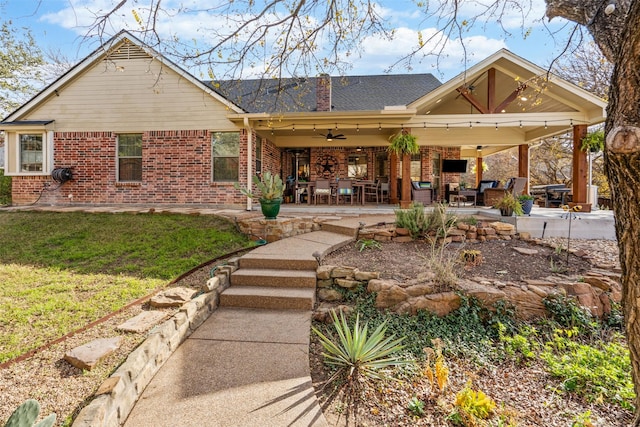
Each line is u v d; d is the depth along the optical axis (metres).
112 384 2.21
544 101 10.65
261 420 2.29
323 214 8.91
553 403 3.02
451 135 12.59
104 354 2.73
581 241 6.92
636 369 1.90
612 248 6.30
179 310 3.51
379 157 14.08
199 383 2.66
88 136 10.16
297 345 3.27
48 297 3.96
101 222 7.54
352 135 12.48
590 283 4.57
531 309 4.19
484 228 6.66
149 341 2.76
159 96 10.03
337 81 14.98
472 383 3.24
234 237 6.71
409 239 6.42
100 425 1.96
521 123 9.32
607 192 17.80
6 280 4.50
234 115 9.13
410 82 14.80
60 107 10.19
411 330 3.94
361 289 4.55
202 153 9.97
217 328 3.62
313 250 5.49
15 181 10.41
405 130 9.62
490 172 25.89
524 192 12.47
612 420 2.82
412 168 13.90
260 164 11.27
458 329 3.98
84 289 4.24
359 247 6.08
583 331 4.01
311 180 14.24
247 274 4.68
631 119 1.63
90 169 10.20
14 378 2.48
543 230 7.15
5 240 6.45
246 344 3.28
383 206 10.94
